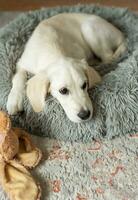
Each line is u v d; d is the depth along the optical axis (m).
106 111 1.02
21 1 1.71
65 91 0.97
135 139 1.02
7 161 0.94
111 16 1.34
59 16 1.24
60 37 1.15
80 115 0.95
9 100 1.02
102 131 1.02
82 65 1.01
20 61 1.15
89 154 0.99
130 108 1.01
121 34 1.25
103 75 1.15
